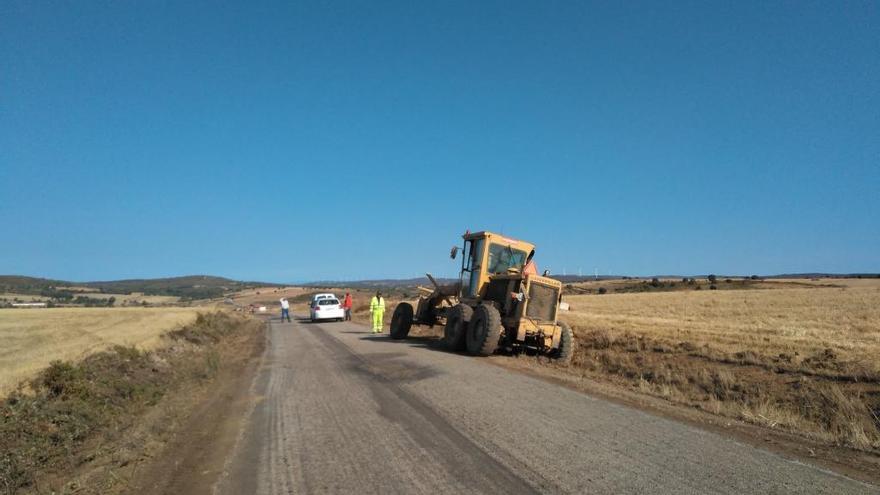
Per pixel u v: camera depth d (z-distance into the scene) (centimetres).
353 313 4431
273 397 914
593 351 1492
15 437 632
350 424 713
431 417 730
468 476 513
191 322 2295
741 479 505
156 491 509
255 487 508
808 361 1146
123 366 1087
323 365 1266
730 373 1099
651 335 1659
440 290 1839
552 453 575
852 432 708
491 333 1366
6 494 519
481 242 1612
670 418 736
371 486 498
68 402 767
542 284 1414
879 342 1465
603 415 740
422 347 1628
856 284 7625
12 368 930
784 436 670
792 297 4531
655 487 482
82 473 571
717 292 5825
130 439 671
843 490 484
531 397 850
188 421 775
